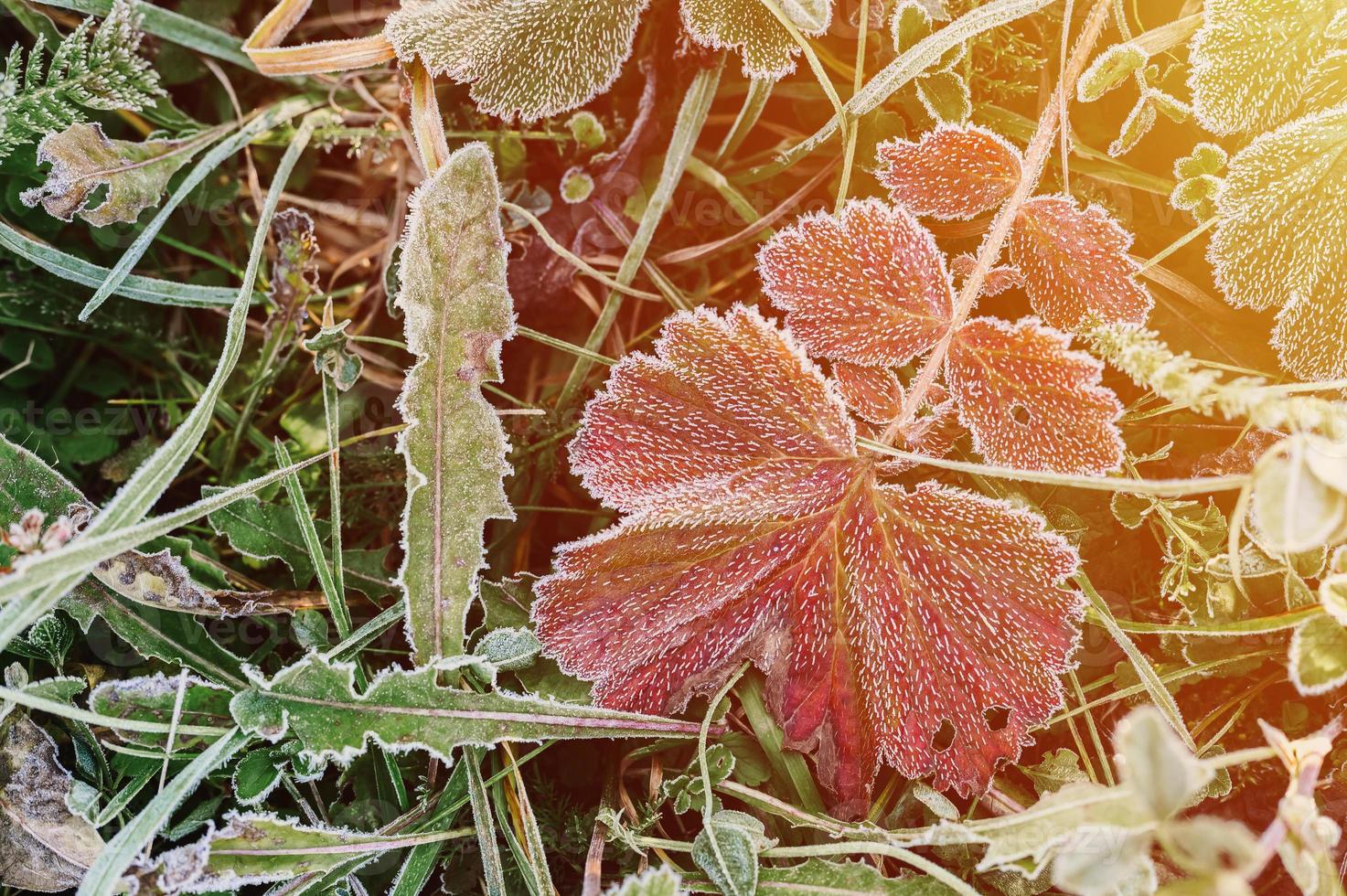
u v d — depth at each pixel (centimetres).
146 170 39
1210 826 34
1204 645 38
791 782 38
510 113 38
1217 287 38
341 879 37
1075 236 37
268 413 41
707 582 37
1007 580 37
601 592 37
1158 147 39
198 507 36
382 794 38
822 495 37
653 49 40
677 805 38
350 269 41
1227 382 39
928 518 37
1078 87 37
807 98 40
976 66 40
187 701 37
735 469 37
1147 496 38
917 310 37
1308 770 36
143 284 39
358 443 41
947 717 37
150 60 41
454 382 37
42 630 38
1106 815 35
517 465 40
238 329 38
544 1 38
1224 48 37
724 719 38
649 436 37
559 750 39
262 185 41
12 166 39
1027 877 37
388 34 38
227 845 36
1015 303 39
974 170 37
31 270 40
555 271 40
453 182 37
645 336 40
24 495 37
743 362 37
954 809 37
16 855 37
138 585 38
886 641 37
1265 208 37
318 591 39
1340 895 36
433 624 37
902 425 37
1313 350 38
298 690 36
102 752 38
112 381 41
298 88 41
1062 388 37
